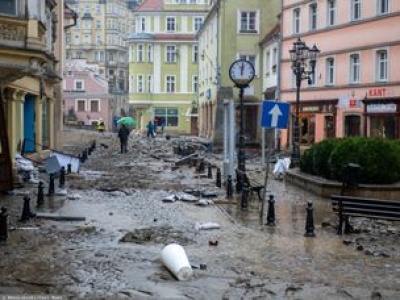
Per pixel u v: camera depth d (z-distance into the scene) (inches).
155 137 2632.9
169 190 832.3
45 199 704.4
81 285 353.1
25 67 675.4
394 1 1406.3
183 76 3302.2
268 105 590.2
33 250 437.7
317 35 1684.3
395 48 1408.7
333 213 634.8
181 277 367.6
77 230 516.1
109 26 5206.7
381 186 731.4
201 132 2785.4
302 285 362.3
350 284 367.6
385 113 1411.2
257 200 738.8
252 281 368.5
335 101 1601.9
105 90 3777.1
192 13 3302.2
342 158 773.9
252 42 2118.6
